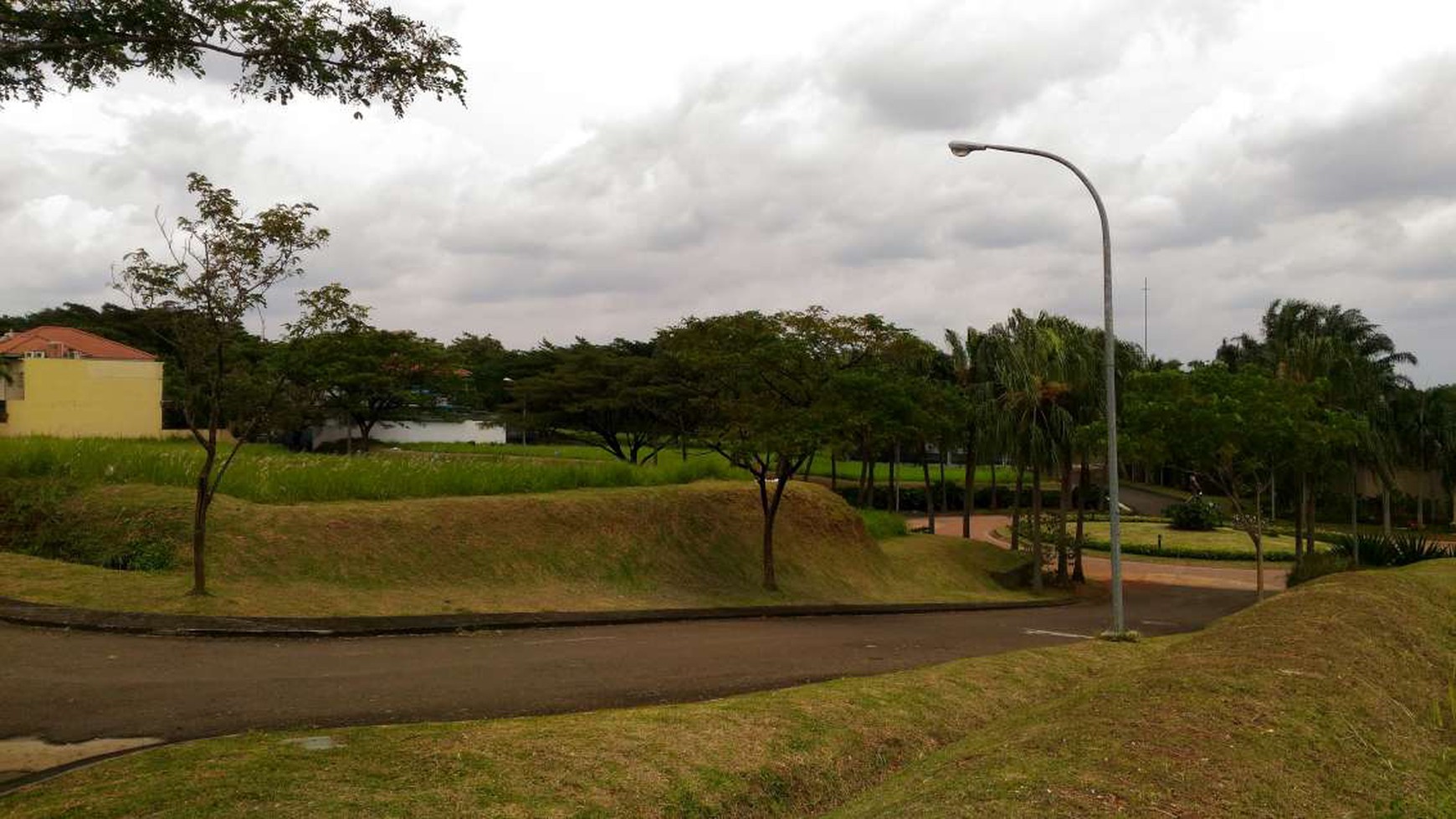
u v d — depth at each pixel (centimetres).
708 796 667
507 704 936
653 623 1864
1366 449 4284
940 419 3406
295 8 751
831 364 2769
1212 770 609
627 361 5194
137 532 1700
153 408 4966
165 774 611
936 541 3956
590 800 620
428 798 587
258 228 1355
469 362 8494
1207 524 5991
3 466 1883
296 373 1747
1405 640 1156
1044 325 3706
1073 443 3619
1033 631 2089
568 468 2842
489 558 2078
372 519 1994
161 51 754
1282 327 5419
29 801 562
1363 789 643
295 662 1120
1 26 700
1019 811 522
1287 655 952
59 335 5959
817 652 1462
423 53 800
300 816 543
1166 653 1081
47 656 1052
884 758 816
